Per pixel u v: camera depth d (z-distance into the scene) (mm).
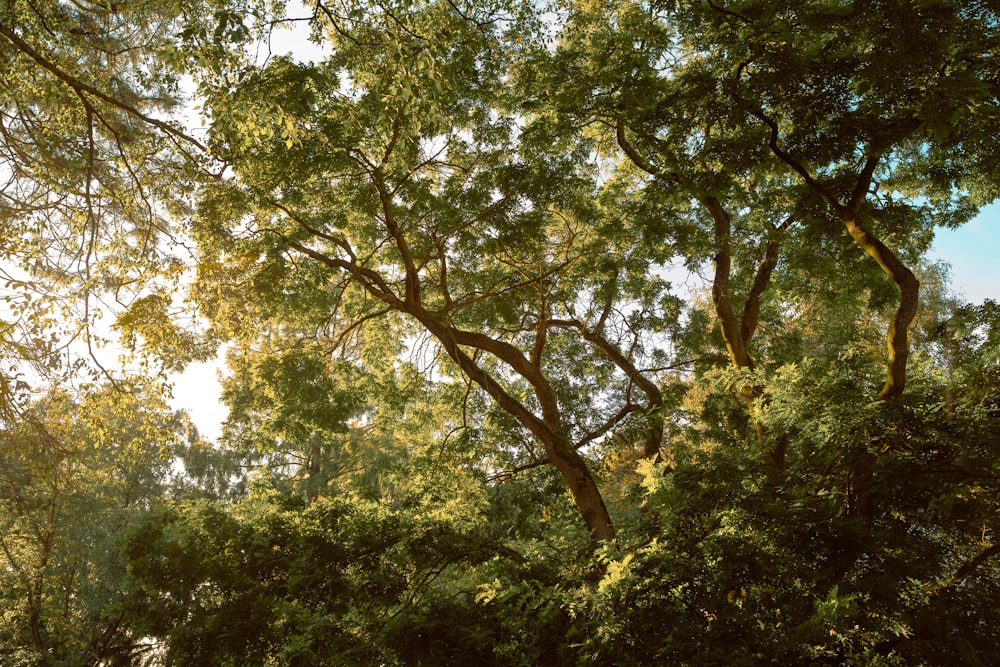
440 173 15664
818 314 17734
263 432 16375
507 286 16422
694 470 9461
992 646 8266
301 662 10812
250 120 9023
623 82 13109
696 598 7836
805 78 11180
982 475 8773
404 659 9961
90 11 12172
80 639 23562
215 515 15141
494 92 14344
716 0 11562
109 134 13172
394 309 16672
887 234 13359
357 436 27484
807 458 10852
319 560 12750
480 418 17250
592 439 16547
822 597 7914
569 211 15516
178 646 12898
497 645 9586
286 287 14219
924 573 8242
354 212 15227
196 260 12867
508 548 13062
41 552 21844
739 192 13898
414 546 12492
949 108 9227
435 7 10008
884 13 9336
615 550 9578
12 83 11641
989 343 9773
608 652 7461
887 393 10469
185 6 8305
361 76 12047
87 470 21266
